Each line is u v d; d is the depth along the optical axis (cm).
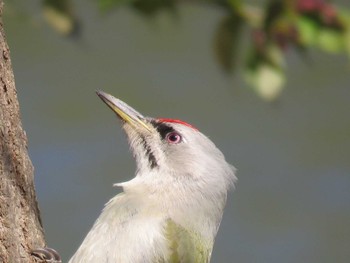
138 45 1786
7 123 928
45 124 1700
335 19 1048
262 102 1772
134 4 1090
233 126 1758
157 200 1027
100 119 1716
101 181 1647
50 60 1742
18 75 1723
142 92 1756
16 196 925
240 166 1725
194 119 1753
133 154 1101
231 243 1625
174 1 1085
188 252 995
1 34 928
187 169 1059
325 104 1792
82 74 1747
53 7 1119
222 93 1773
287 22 1052
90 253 962
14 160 929
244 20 1067
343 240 1631
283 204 1677
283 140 1748
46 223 1586
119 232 972
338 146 1747
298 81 1808
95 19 1727
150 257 962
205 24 1784
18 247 919
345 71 1817
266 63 1066
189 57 1791
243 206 1673
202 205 1045
